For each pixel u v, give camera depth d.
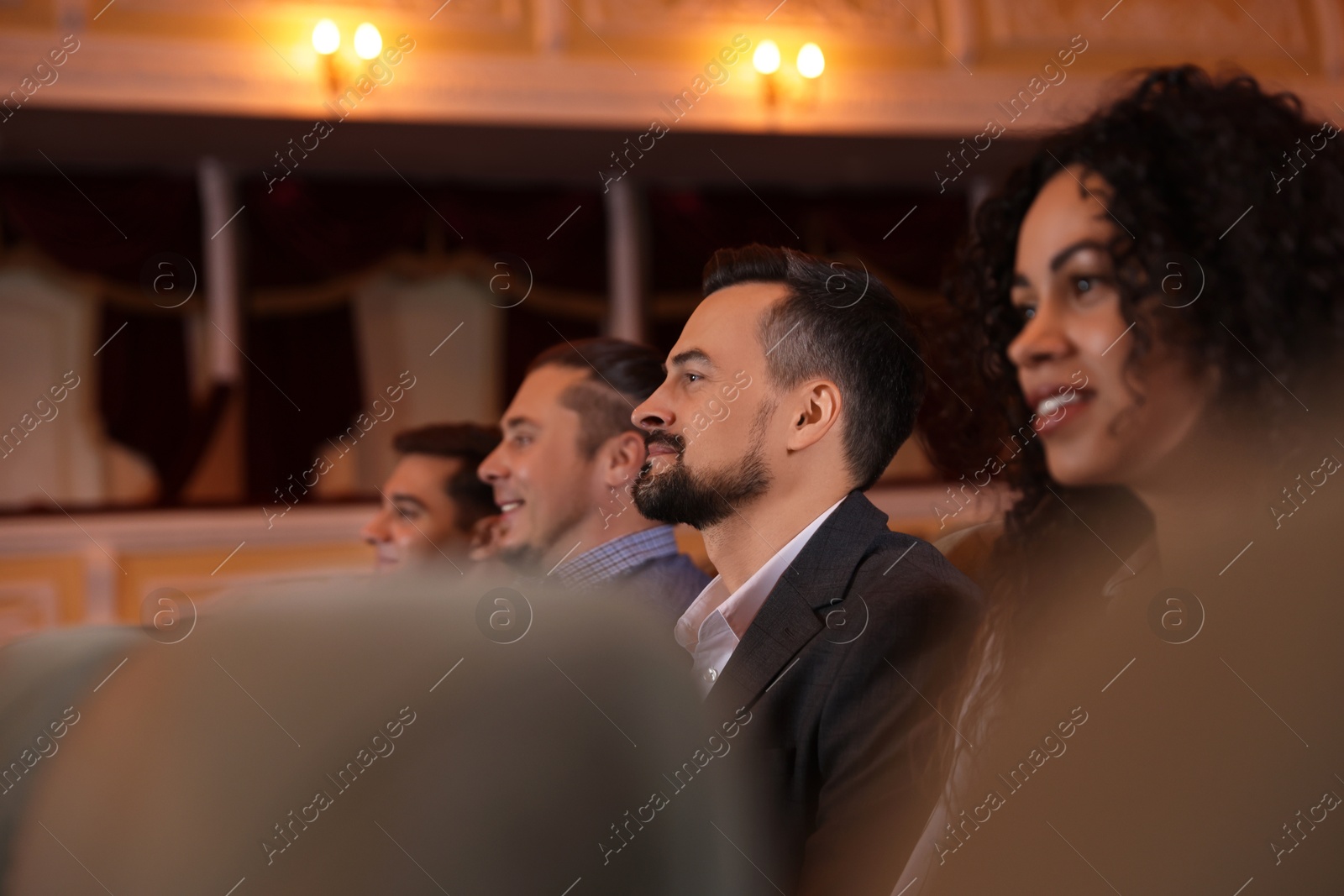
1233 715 0.82
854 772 1.01
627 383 1.40
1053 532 1.06
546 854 0.38
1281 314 0.95
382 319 4.02
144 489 4.00
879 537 1.18
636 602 0.41
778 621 1.13
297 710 0.37
